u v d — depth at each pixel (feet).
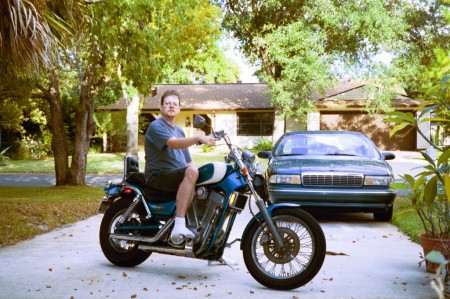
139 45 33.78
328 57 83.82
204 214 16.44
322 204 27.94
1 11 21.48
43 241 23.76
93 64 47.19
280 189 28.17
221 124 120.98
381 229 27.14
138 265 18.92
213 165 16.25
